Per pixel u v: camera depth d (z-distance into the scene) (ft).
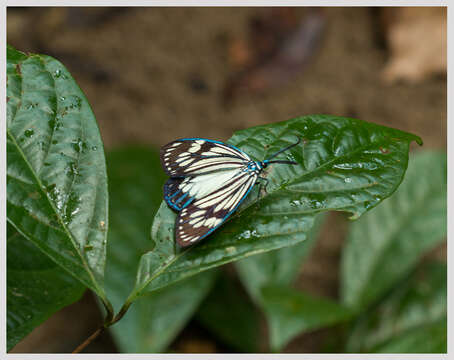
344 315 2.15
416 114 2.74
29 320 1.89
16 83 1.86
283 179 1.86
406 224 2.28
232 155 1.87
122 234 2.20
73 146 1.85
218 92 2.78
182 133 2.65
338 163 1.87
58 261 1.81
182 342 2.31
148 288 1.81
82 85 2.72
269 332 2.33
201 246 1.83
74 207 1.84
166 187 1.87
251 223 1.84
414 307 2.25
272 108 2.73
